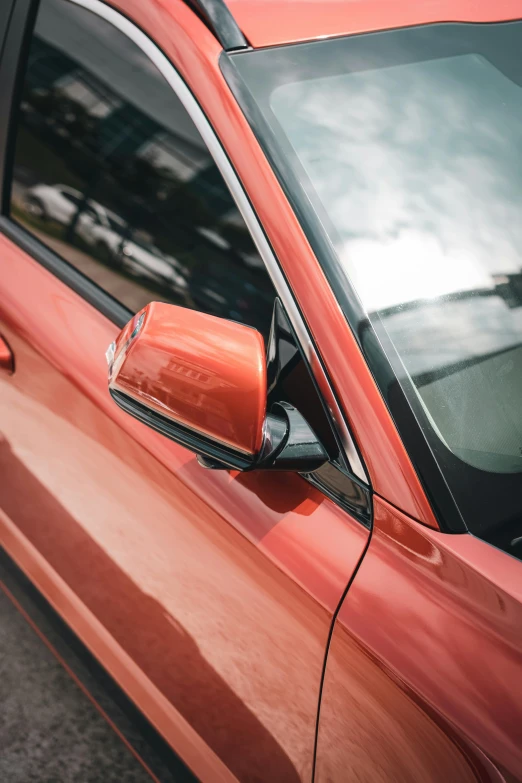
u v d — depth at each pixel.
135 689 1.57
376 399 1.09
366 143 1.27
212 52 1.23
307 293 1.13
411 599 1.05
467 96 1.43
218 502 1.25
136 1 1.34
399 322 1.15
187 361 1.03
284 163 1.18
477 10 1.60
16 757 1.90
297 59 1.29
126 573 1.48
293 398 1.17
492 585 1.02
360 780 1.13
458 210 1.29
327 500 1.15
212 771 1.44
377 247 1.18
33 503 1.73
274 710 1.24
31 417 1.63
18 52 1.61
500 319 1.23
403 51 1.41
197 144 1.27
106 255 1.49
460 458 1.10
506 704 0.96
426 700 1.01
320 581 1.12
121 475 1.42
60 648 1.97
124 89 1.38
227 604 1.26
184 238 1.33
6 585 2.05
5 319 1.62
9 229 1.68
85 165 1.50
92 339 1.48
